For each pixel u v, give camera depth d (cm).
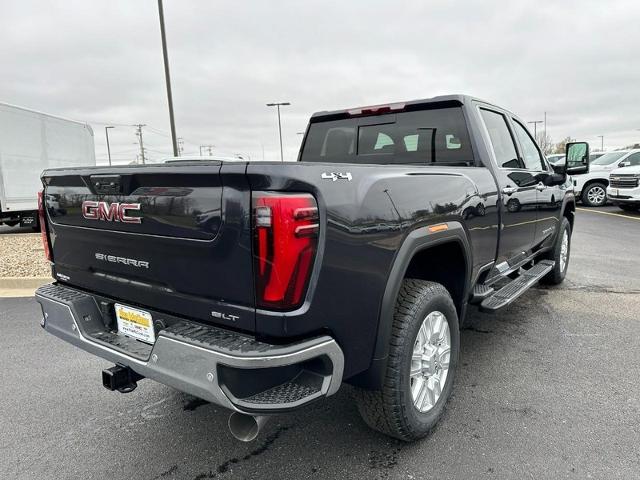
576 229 1160
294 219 186
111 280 260
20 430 300
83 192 261
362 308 219
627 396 322
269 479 246
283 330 190
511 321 479
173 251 219
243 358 185
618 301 544
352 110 427
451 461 255
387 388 244
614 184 1503
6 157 1269
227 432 293
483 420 294
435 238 265
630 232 1105
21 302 614
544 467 248
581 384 340
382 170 238
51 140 1435
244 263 193
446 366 289
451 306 285
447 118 376
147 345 246
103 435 292
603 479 238
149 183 221
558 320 481
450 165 376
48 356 423
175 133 1664
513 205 391
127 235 237
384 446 271
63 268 297
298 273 189
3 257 895
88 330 269
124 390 245
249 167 186
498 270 394
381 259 226
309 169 193
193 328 214
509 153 428
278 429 292
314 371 208
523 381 346
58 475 254
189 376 200
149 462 264
